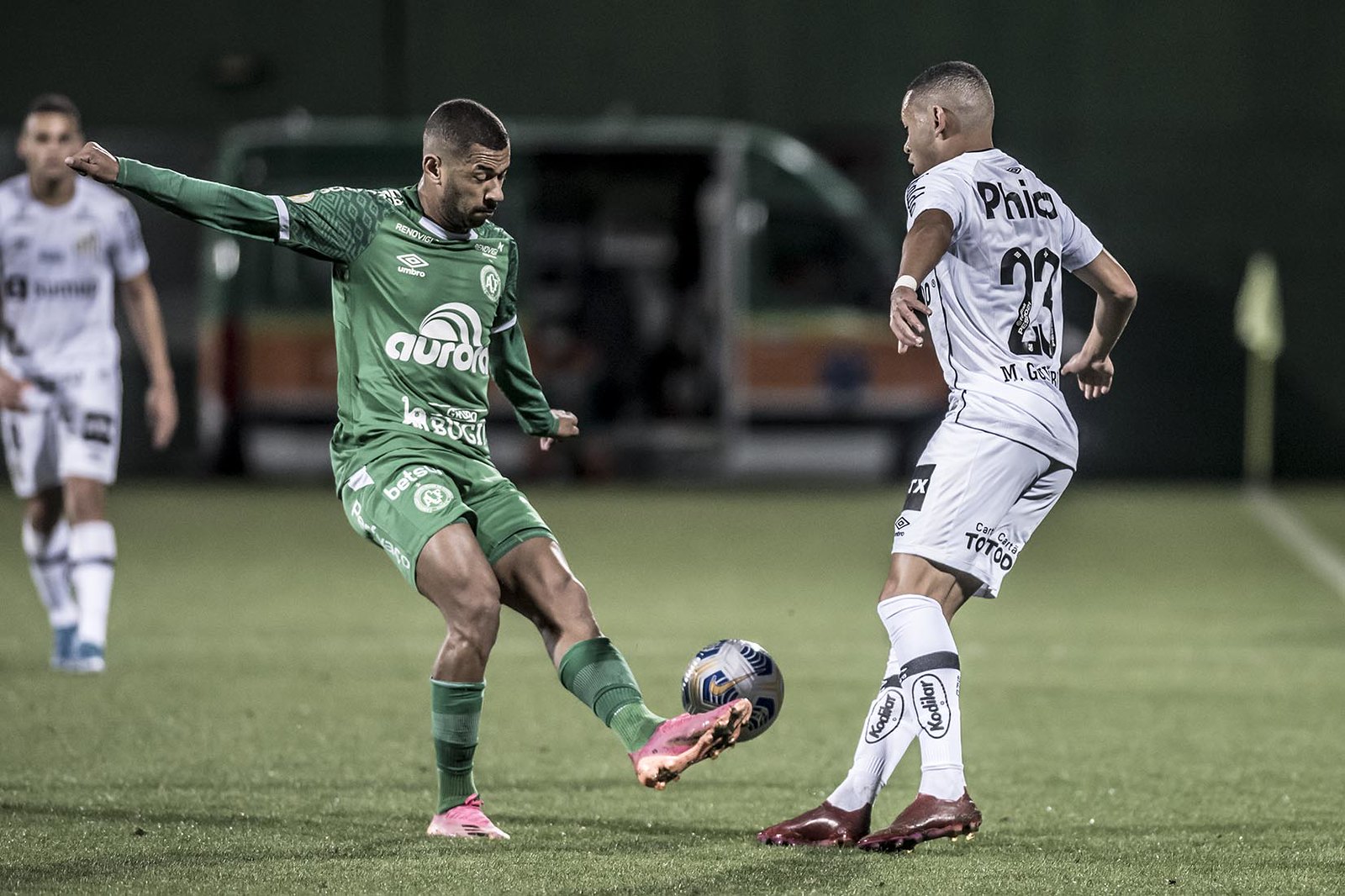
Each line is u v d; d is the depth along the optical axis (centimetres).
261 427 6362
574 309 6781
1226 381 7294
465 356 1792
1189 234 7250
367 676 2958
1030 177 1773
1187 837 1812
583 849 1705
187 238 7225
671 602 4016
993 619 3844
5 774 2083
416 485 1733
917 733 1703
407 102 7244
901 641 1705
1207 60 7200
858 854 1692
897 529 1741
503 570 1775
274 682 2873
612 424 6956
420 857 1650
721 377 6606
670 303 6838
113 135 7225
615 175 6694
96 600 2920
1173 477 7325
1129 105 7212
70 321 2861
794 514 5981
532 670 3077
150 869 1587
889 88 7238
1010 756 2353
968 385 1725
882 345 6475
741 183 6488
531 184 6644
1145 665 3212
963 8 7212
